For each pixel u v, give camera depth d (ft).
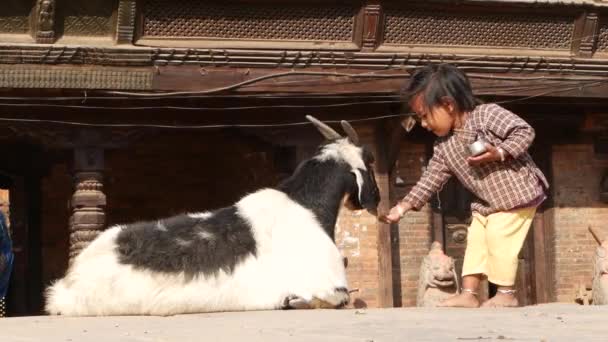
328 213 23.97
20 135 50.80
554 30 54.39
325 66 51.31
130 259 21.63
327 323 15.47
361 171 24.66
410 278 56.70
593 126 58.90
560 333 13.05
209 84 50.08
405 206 21.63
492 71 53.36
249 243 22.40
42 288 63.41
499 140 20.59
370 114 54.80
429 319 15.69
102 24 49.37
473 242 21.29
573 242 59.16
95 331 15.57
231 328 15.26
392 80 51.90
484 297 56.54
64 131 51.06
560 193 59.21
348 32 51.65
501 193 20.66
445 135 21.26
